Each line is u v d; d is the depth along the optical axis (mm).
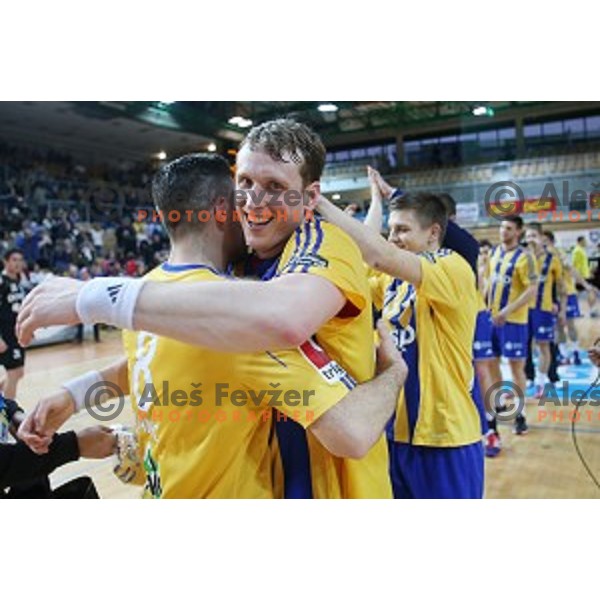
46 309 816
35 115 11195
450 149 11875
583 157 9867
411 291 1846
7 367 4832
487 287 4426
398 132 12180
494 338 4293
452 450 1811
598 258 7562
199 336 765
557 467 3262
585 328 8203
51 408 1084
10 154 12250
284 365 859
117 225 11898
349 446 856
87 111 10883
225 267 1037
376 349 1052
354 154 12531
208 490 937
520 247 4324
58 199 12109
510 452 3568
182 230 973
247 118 9703
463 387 1838
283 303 773
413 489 1838
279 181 948
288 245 938
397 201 1874
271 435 1005
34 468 1162
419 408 1809
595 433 3881
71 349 8266
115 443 1248
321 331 961
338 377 887
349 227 1287
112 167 13664
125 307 776
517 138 11438
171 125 10734
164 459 951
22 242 9844
